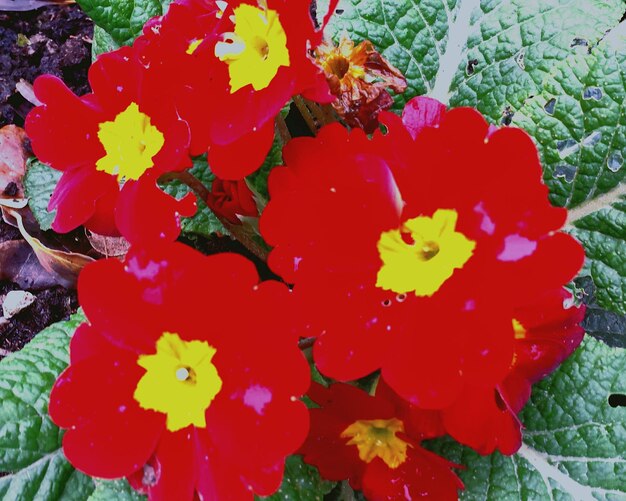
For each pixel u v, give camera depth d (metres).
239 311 0.13
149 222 0.15
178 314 0.14
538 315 0.15
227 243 0.22
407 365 0.13
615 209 0.19
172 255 0.13
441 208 0.13
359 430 0.16
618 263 0.19
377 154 0.14
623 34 0.19
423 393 0.13
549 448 0.18
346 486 0.19
